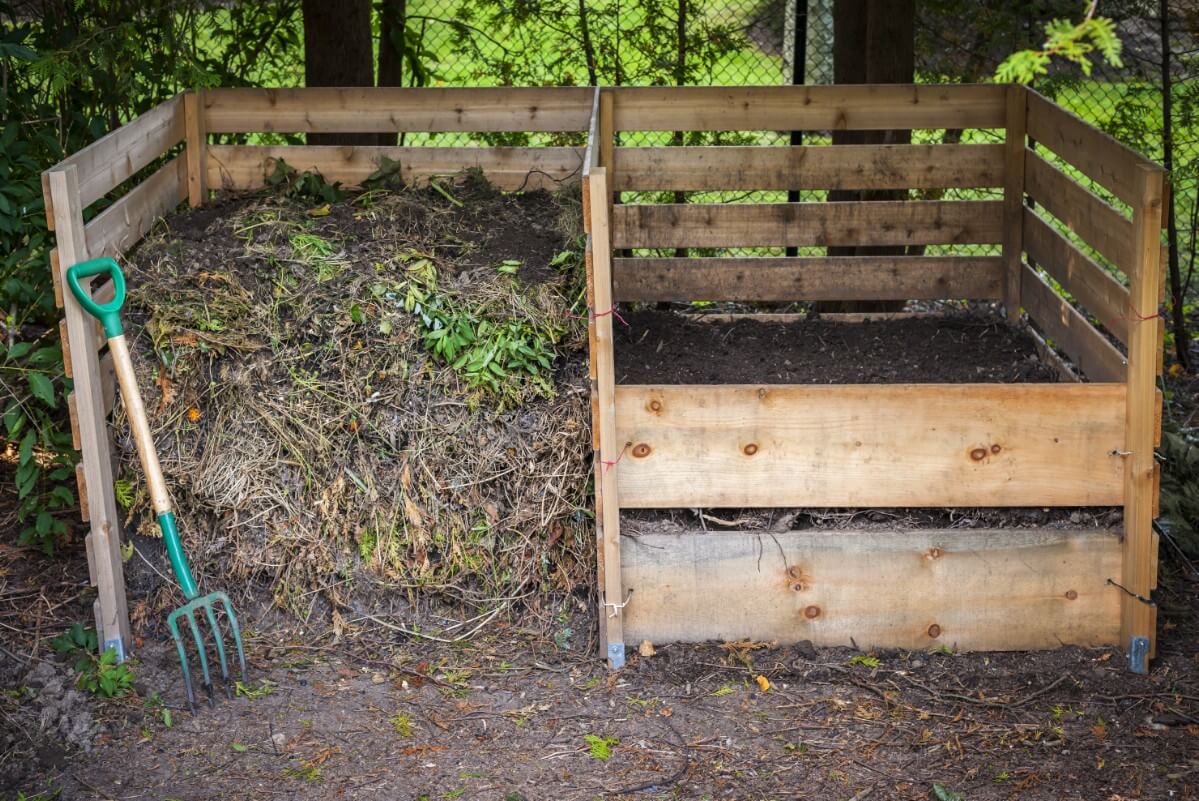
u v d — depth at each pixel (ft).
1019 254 17.04
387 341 13.64
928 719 12.00
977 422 12.55
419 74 21.53
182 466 13.43
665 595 13.04
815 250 22.09
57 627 13.50
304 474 13.46
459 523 13.48
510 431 13.47
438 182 16.37
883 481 12.73
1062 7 19.10
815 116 16.58
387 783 11.12
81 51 15.66
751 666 12.81
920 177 16.89
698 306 21.04
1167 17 18.70
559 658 13.15
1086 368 14.44
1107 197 22.44
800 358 16.07
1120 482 12.71
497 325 13.67
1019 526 13.12
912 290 17.51
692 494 12.76
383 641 13.39
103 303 13.05
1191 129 19.56
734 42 20.35
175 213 15.74
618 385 12.62
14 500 15.70
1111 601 13.00
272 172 16.56
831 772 11.24
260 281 13.99
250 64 19.93
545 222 15.53
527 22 20.66
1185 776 11.09
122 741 11.76
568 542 13.52
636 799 10.89
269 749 11.62
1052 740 11.66
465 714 12.19
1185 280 21.42
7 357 14.65
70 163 12.28
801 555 12.92
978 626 13.08
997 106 16.58
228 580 13.61
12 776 11.24
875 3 18.63
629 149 16.83
